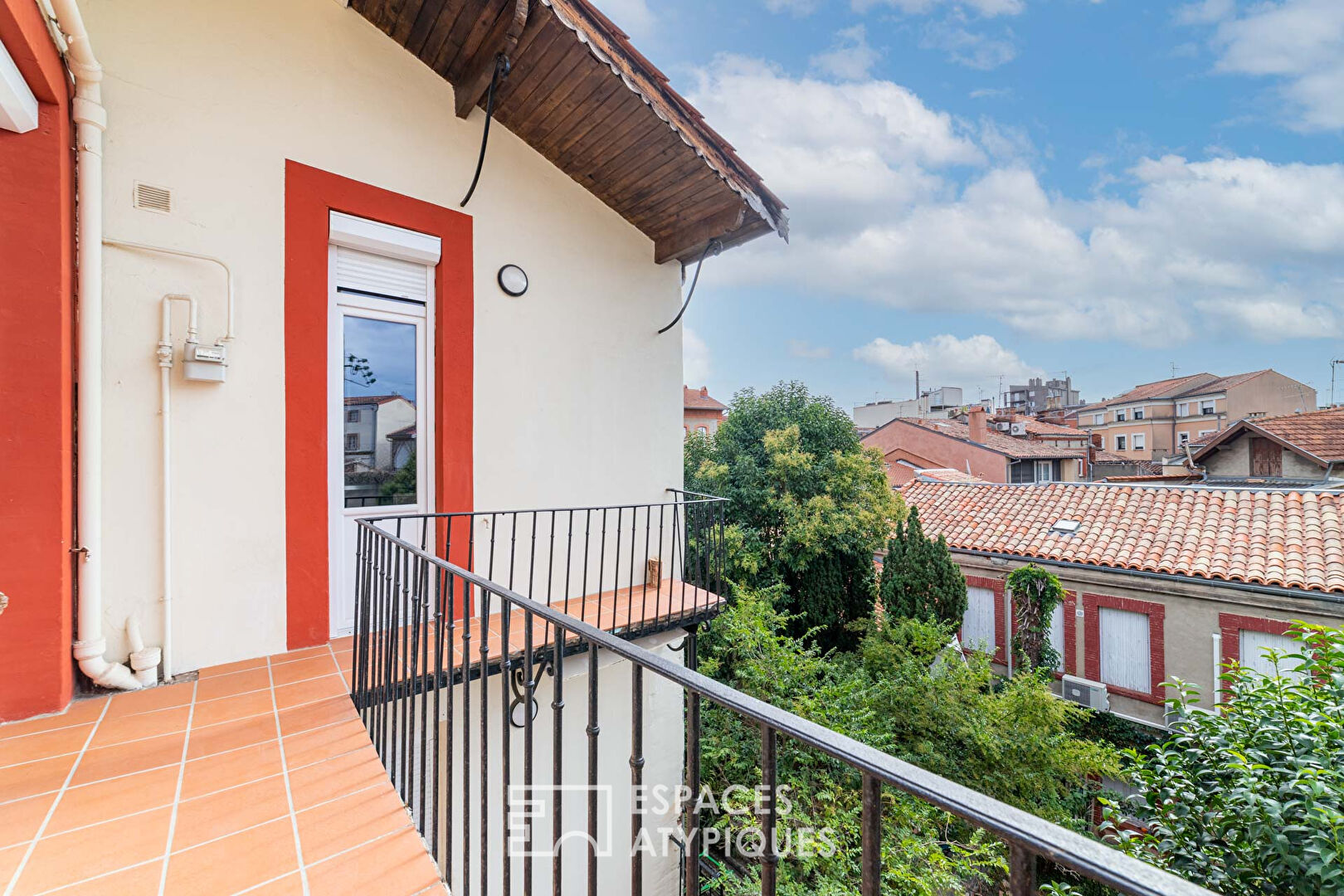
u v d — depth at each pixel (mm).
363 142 3457
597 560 4570
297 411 3203
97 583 2619
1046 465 21172
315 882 1563
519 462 4094
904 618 8430
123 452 2723
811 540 9703
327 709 2541
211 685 2742
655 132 3742
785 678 6699
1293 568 7047
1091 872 469
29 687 2393
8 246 2328
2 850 1627
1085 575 8672
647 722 4461
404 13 3373
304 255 3240
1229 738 2539
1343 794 2062
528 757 1355
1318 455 12953
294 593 3188
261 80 3131
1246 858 2289
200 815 1814
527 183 4168
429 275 3795
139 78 2787
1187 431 29953
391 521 3617
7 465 2344
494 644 3451
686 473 12180
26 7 2088
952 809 585
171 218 2848
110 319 2695
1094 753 6301
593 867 1110
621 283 4746
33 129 2375
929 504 12227
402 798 1950
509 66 3322
